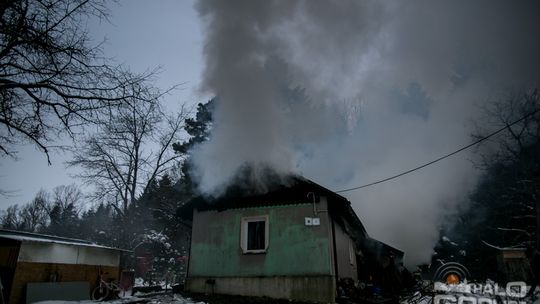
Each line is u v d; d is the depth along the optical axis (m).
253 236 12.55
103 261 13.27
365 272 17.36
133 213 23.59
